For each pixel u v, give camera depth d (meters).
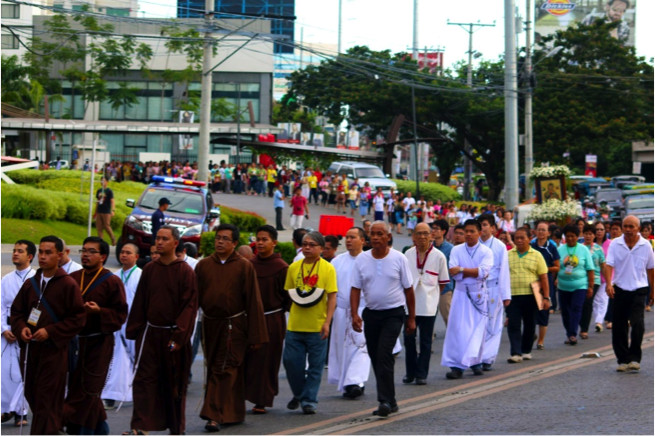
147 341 9.17
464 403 10.58
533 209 29.72
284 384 12.70
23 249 10.08
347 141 83.94
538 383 11.84
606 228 24.31
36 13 76.12
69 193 32.91
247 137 59.97
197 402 11.20
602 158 81.25
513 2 33.28
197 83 78.88
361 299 11.48
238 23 79.38
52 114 73.31
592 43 59.75
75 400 8.93
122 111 76.12
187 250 13.01
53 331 8.56
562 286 15.88
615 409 10.11
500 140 61.16
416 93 60.38
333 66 65.00
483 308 12.66
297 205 36.16
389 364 10.00
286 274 10.66
